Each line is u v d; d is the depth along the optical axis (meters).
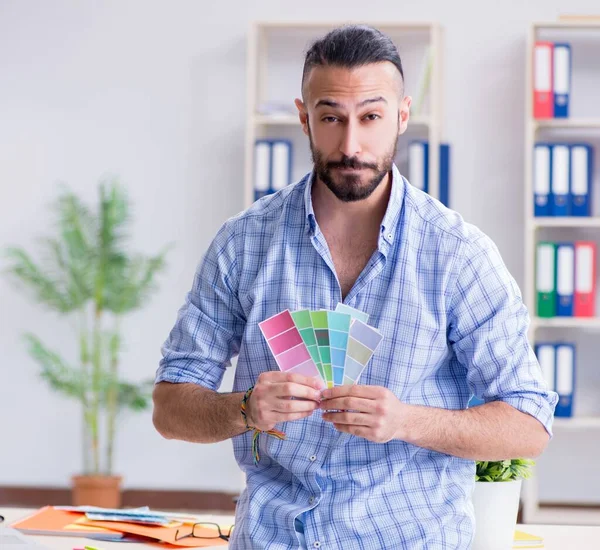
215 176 4.78
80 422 4.87
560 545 1.77
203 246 4.79
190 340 1.66
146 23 4.80
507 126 4.59
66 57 4.85
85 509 2.00
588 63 4.54
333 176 1.48
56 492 4.87
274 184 4.40
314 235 1.56
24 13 4.87
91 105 4.84
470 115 4.61
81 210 4.77
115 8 4.82
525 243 4.48
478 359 1.54
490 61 4.60
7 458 4.90
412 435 1.43
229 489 4.78
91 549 1.68
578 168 4.24
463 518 1.53
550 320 4.20
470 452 1.46
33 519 1.92
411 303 1.53
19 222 4.89
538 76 4.24
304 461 1.53
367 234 1.57
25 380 4.90
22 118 4.89
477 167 4.60
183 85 4.79
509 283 1.56
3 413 4.90
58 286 4.86
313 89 1.48
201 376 1.66
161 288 4.81
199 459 4.80
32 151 4.88
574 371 4.23
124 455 4.83
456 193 4.62
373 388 1.38
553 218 4.23
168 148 4.80
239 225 1.64
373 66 1.46
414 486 1.52
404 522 1.50
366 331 1.42
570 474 4.54
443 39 4.62
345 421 1.38
